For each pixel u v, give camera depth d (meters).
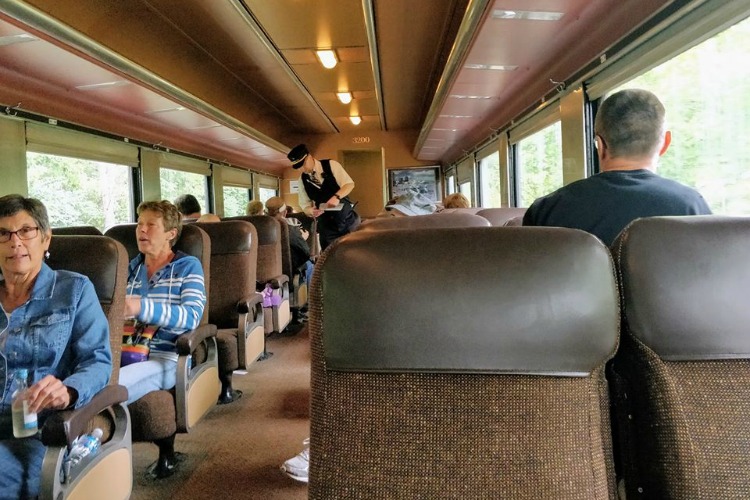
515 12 3.41
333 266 0.94
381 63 7.88
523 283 0.89
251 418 3.36
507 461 0.88
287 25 5.90
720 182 2.53
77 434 1.59
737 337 0.92
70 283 1.93
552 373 0.89
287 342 5.42
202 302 2.85
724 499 0.88
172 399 2.55
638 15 3.06
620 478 1.20
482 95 5.86
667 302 0.93
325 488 0.92
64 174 4.84
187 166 7.73
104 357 1.91
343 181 5.17
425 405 0.91
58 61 3.73
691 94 2.71
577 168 4.12
